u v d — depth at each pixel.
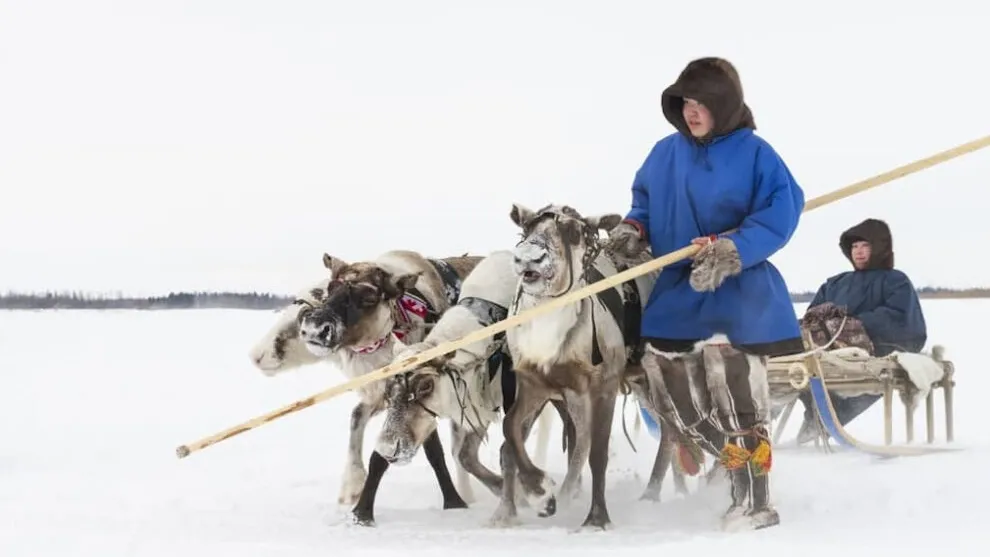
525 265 6.52
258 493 8.53
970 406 13.20
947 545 5.92
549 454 10.09
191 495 8.40
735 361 6.70
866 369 9.22
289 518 7.40
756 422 6.74
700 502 7.61
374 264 7.92
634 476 8.70
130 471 9.59
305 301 8.64
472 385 7.25
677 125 6.91
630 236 7.05
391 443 7.02
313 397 6.85
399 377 7.06
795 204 6.78
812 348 8.52
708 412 6.84
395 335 7.90
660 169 7.06
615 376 6.96
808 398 9.88
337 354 8.59
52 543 6.41
